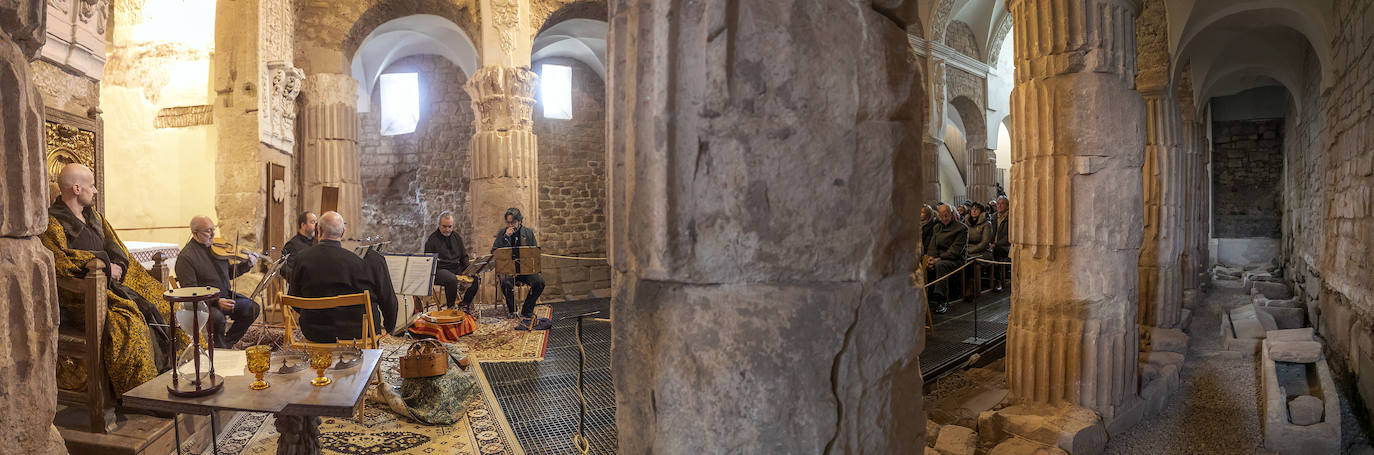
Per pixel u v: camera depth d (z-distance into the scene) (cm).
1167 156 614
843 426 129
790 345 124
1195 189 820
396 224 1226
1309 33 671
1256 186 1302
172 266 653
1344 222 563
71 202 377
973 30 1448
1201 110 898
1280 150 1280
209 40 807
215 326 485
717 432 126
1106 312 384
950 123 1705
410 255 599
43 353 182
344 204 921
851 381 129
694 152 121
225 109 767
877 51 126
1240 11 646
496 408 447
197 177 802
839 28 124
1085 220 378
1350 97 541
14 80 167
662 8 122
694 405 127
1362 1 497
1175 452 378
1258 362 570
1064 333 390
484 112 941
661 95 122
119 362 339
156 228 796
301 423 292
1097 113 367
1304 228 866
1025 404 400
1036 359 402
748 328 123
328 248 423
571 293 1187
